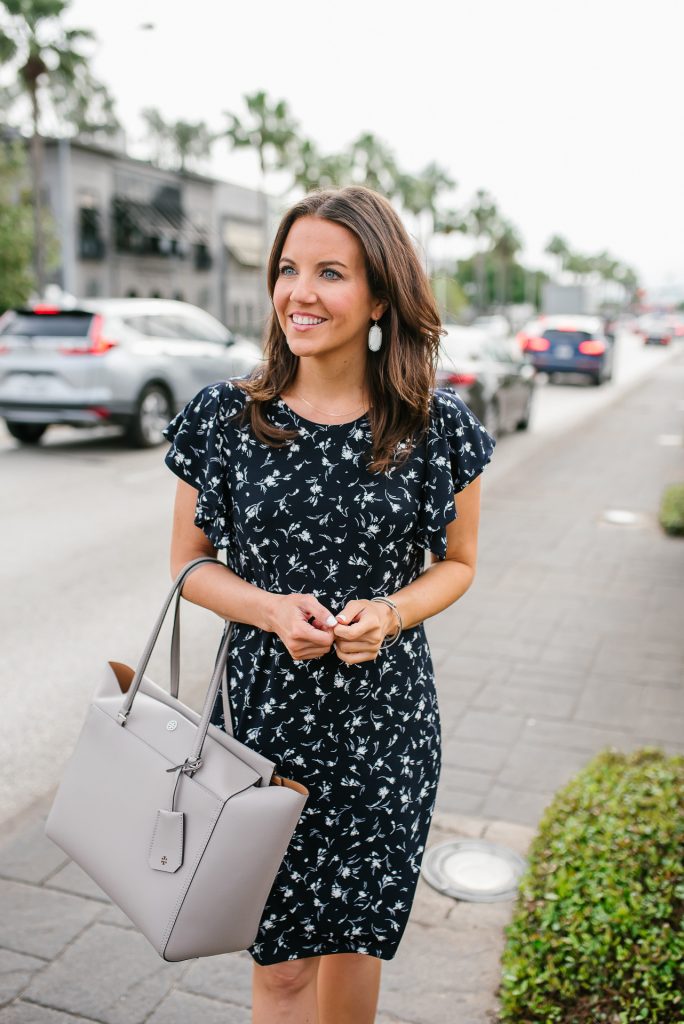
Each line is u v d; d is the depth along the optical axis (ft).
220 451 5.48
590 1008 6.91
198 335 38.01
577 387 70.59
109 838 5.04
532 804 10.58
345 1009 6.05
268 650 5.47
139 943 8.21
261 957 5.69
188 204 142.41
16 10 89.15
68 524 24.11
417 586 5.53
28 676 14.53
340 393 5.43
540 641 15.88
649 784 9.25
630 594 18.67
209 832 4.77
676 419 49.90
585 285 139.03
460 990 7.61
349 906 5.65
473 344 38.81
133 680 5.26
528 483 31.04
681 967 6.89
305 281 5.18
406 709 5.63
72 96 96.58
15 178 83.35
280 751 5.48
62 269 119.03
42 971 7.84
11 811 10.59
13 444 36.91
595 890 7.58
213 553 5.81
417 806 5.76
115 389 33.68
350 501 5.31
